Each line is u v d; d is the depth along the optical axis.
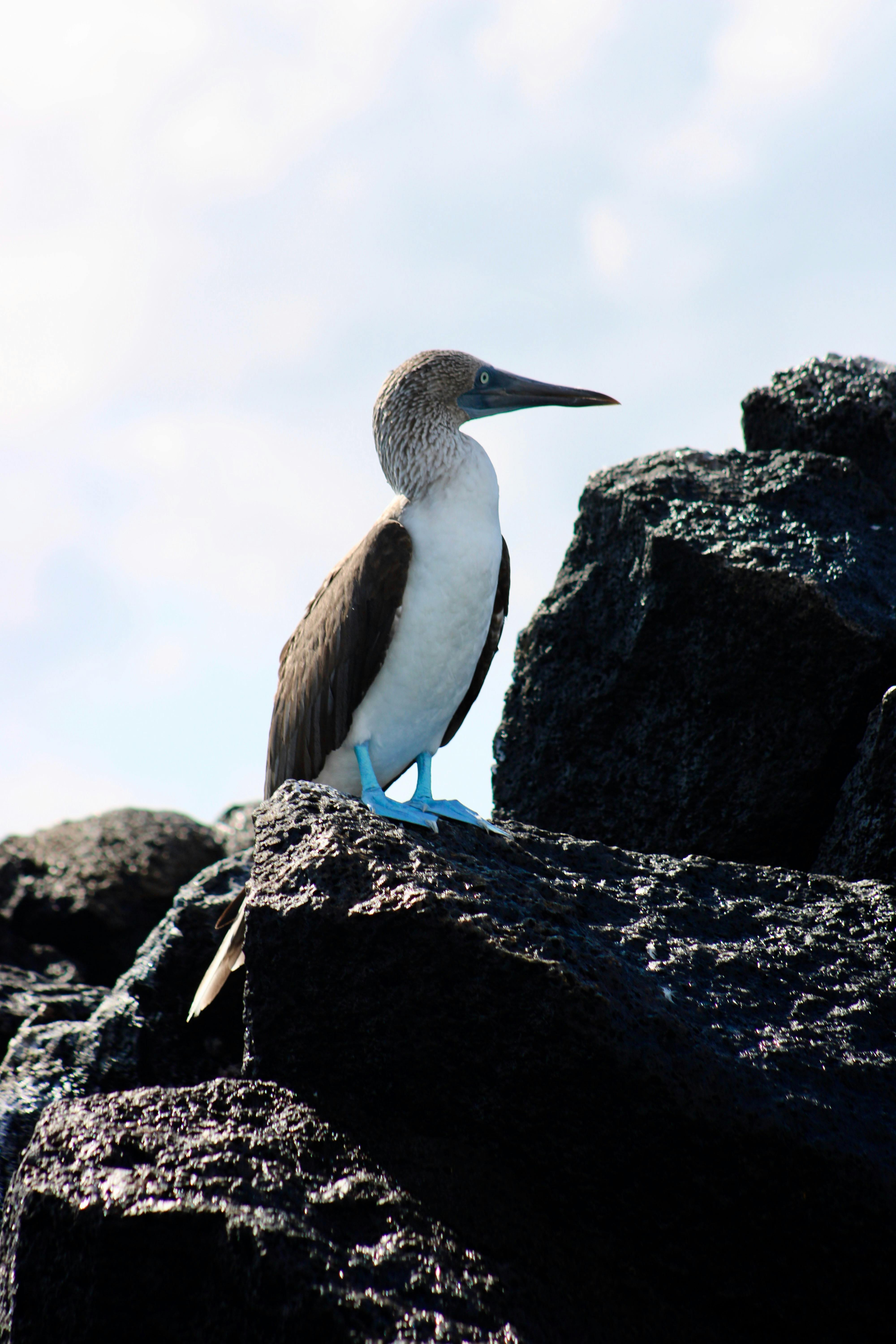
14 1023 11.79
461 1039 5.92
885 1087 6.08
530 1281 5.47
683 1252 5.73
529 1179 5.91
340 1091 6.24
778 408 12.82
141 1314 5.27
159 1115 5.97
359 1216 5.51
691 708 10.72
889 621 9.96
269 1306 4.98
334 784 9.44
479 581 8.71
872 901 7.93
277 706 9.67
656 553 10.84
